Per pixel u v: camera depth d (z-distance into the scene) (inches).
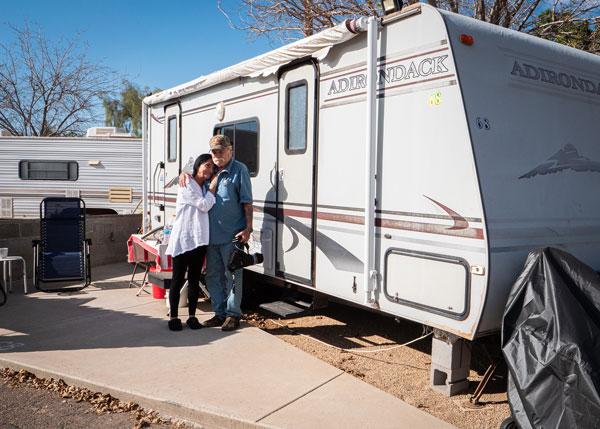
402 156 148.1
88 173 478.3
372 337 203.3
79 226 280.7
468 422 132.0
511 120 141.3
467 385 149.5
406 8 146.3
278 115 199.5
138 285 279.7
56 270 268.5
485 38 142.0
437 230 138.6
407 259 147.1
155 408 138.5
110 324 203.2
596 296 115.3
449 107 135.9
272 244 205.0
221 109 237.9
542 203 144.6
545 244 143.4
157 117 304.0
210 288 201.2
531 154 143.9
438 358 148.6
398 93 149.4
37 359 165.6
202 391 142.6
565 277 119.6
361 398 139.4
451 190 135.3
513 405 115.5
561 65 156.2
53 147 480.1
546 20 355.6
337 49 171.3
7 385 154.6
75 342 181.9
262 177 210.2
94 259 337.4
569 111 156.1
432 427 125.0
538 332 114.6
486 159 133.2
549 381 109.9
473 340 136.6
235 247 187.8
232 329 193.8
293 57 187.2
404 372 165.6
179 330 194.2
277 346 177.2
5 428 130.1
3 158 484.7
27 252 293.9
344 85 168.7
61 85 924.6
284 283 211.0
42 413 138.0
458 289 134.0
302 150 187.2
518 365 115.4
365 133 160.6
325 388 145.3
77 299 245.9
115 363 162.4
